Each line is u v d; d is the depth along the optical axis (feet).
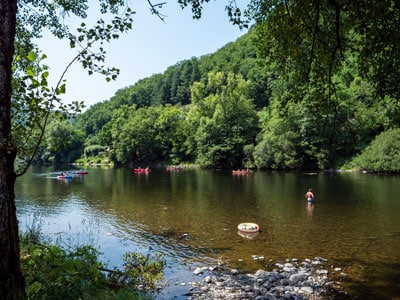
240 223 51.42
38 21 27.50
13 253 11.78
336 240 41.09
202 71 428.15
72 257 22.24
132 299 19.34
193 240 42.37
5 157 11.55
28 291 14.10
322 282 27.81
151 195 82.89
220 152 194.80
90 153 309.63
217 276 29.89
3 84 11.50
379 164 134.62
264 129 198.29
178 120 258.37
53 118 16.60
